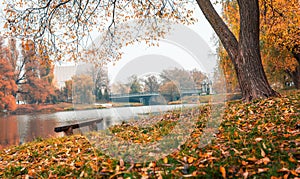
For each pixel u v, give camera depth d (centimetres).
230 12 1313
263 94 675
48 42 780
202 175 262
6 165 453
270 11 1148
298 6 1144
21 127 1115
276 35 1273
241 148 324
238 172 262
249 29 687
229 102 729
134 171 289
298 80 1862
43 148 545
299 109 498
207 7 722
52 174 347
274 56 1666
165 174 273
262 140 342
